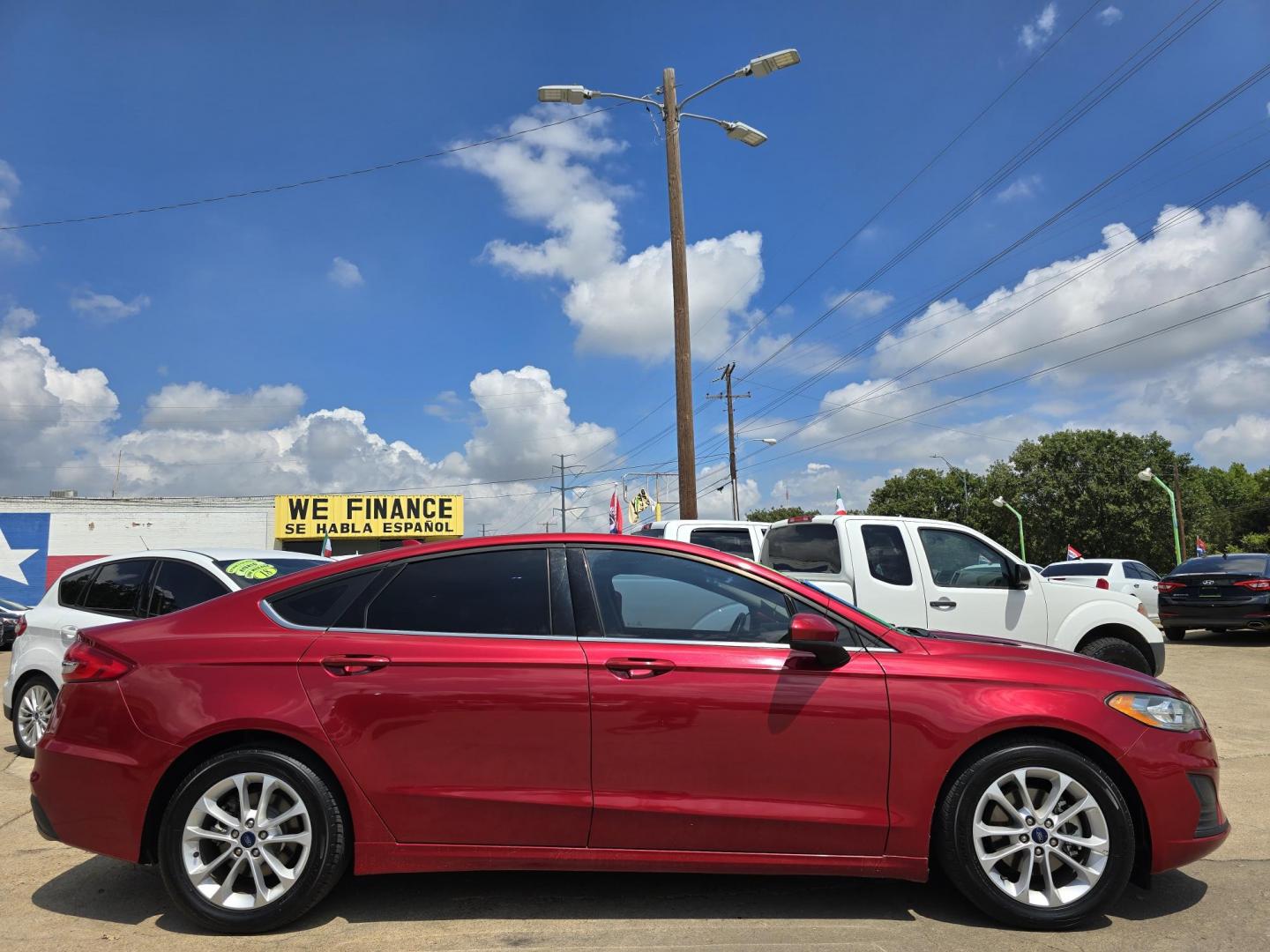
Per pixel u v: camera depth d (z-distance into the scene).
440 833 3.46
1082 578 19.06
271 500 43.91
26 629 7.24
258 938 3.39
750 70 15.41
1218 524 78.31
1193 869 4.15
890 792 3.46
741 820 3.43
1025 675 3.58
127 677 3.59
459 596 3.71
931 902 3.74
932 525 7.92
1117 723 3.50
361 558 3.88
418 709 3.47
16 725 7.20
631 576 3.75
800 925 3.49
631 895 3.81
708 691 3.47
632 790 3.45
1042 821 3.46
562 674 3.49
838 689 3.48
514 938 3.36
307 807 3.43
